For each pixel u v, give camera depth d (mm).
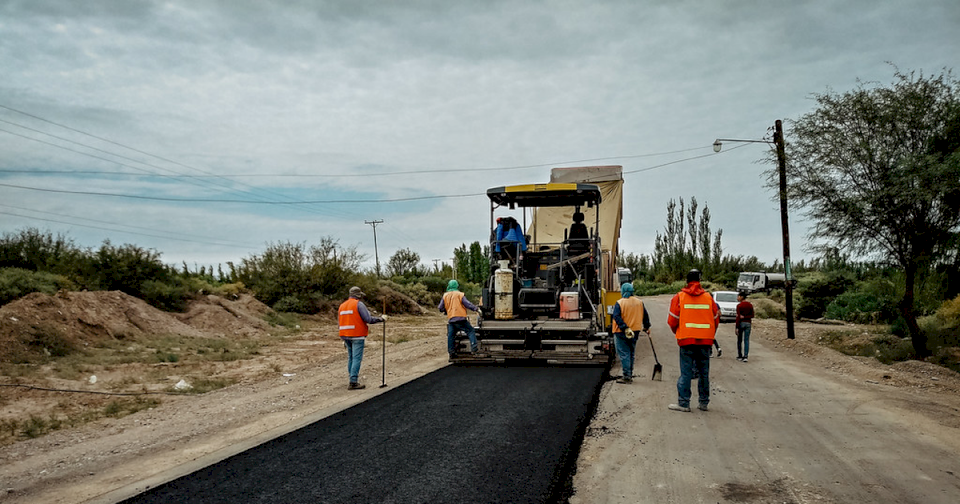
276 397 9078
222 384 10367
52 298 14844
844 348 15969
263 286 26625
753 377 10875
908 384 10188
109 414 7980
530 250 14047
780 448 6004
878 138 12875
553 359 11922
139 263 20250
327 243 29109
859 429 6801
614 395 8852
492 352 12125
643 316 9984
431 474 5176
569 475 5191
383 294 32875
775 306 31578
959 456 5723
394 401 8344
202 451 6137
